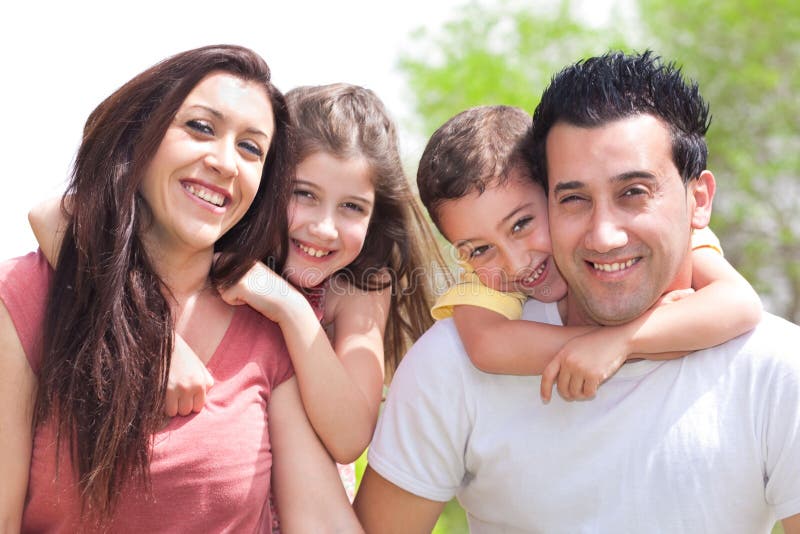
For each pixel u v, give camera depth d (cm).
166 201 220
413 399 238
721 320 222
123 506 210
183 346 222
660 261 219
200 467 214
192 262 234
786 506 218
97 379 208
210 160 219
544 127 230
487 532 241
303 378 240
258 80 233
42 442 209
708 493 219
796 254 1297
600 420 226
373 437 247
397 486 238
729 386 223
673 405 224
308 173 278
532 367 228
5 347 209
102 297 213
